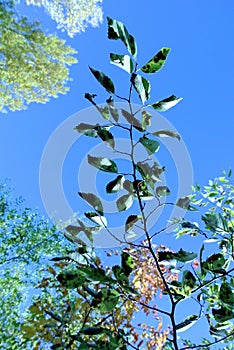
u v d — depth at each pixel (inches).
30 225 314.5
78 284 37.1
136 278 90.4
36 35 385.1
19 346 183.2
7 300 269.3
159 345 97.8
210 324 49.1
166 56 38.8
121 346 44.6
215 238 68.2
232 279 56.6
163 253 46.0
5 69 379.2
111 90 40.3
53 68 401.7
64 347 56.7
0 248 302.4
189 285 44.9
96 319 83.1
